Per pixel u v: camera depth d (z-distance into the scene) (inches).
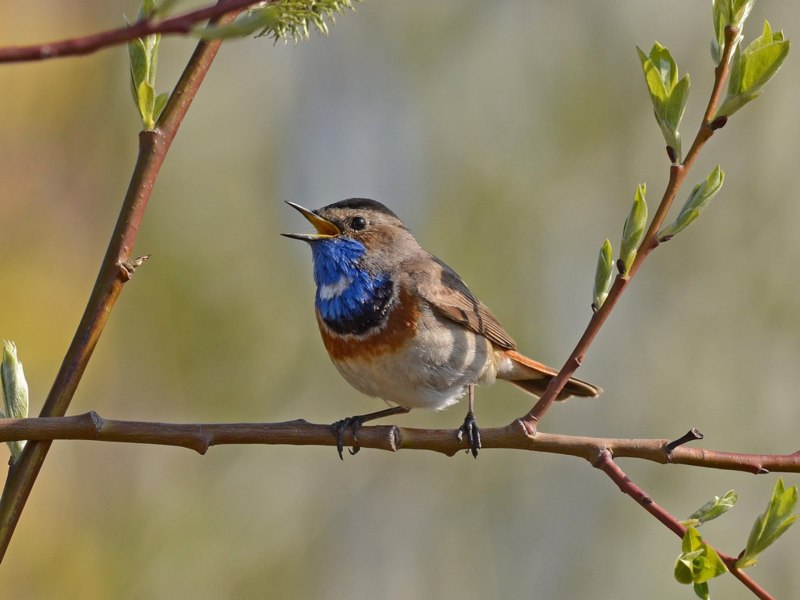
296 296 581.3
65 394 201.9
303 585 562.6
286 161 619.2
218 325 561.6
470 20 633.6
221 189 592.7
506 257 599.8
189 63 206.2
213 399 559.2
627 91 626.2
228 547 556.7
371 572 570.9
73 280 565.0
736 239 626.2
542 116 620.1
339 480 589.9
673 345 621.6
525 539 591.8
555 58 625.9
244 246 581.6
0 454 479.2
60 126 581.6
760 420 608.1
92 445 561.6
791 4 630.5
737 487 597.0
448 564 582.2
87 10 602.2
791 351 612.7
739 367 613.9
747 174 629.3
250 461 581.3
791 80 629.3
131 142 598.2
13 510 197.8
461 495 597.0
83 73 587.5
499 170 610.9
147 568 538.9
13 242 558.9
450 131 618.5
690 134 634.2
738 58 193.8
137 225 203.9
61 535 531.8
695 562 190.1
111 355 553.9
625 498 597.9
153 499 558.3
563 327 614.2
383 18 639.8
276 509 574.2
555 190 613.9
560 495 601.6
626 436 610.9
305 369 570.9
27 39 580.4
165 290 560.4
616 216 620.1
